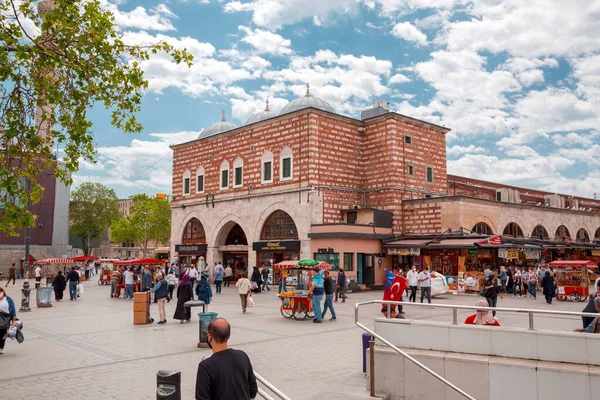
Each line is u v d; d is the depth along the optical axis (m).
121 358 12.26
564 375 7.59
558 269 27.03
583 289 26.11
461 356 8.48
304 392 9.38
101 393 9.38
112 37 11.27
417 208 35.62
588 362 7.64
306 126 35.34
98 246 114.81
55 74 11.23
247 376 5.17
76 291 28.25
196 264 44.34
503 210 37.16
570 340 7.79
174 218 47.00
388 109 43.72
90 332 16.17
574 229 44.94
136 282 29.75
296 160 35.84
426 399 8.66
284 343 14.09
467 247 29.77
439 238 32.91
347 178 37.00
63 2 10.57
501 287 29.61
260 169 38.59
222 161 42.34
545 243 37.06
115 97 11.60
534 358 8.04
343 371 10.94
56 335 15.59
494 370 8.11
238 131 40.72
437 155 39.94
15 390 9.55
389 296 11.19
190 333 15.99
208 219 43.00
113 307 23.67
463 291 30.08
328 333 15.79
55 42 10.78
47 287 24.00
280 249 35.59
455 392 8.41
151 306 24.02
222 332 5.18
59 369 11.16
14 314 12.90
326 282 18.98
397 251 33.53
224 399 4.91
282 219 36.97
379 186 37.00
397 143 36.91
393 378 9.02
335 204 35.81
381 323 9.32
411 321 9.08
